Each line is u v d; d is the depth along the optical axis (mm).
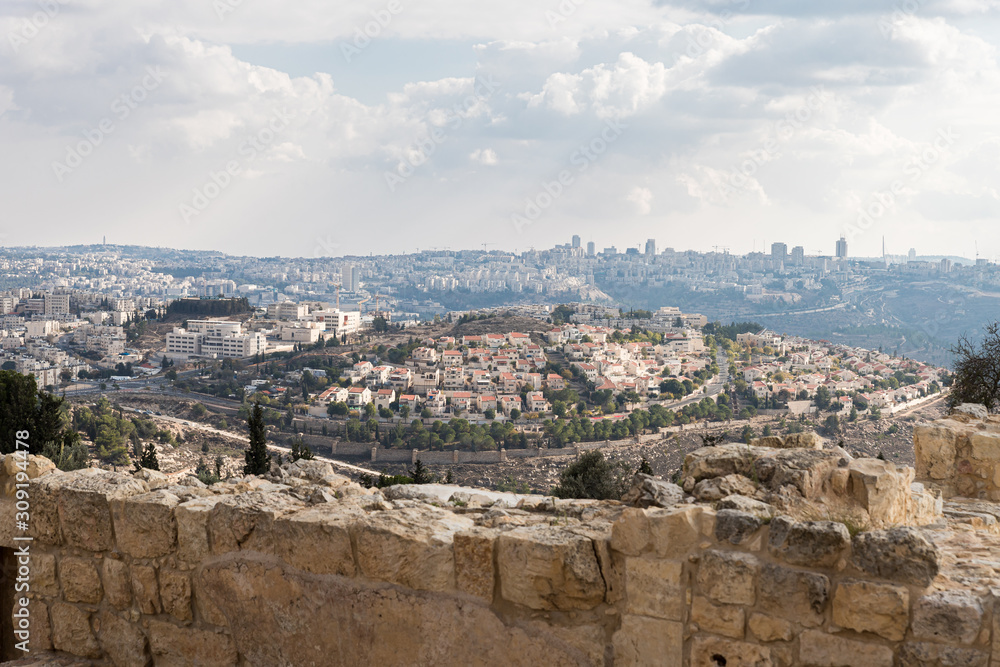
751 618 5191
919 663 4734
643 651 5535
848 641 4934
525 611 5809
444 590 5973
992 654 4605
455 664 5984
